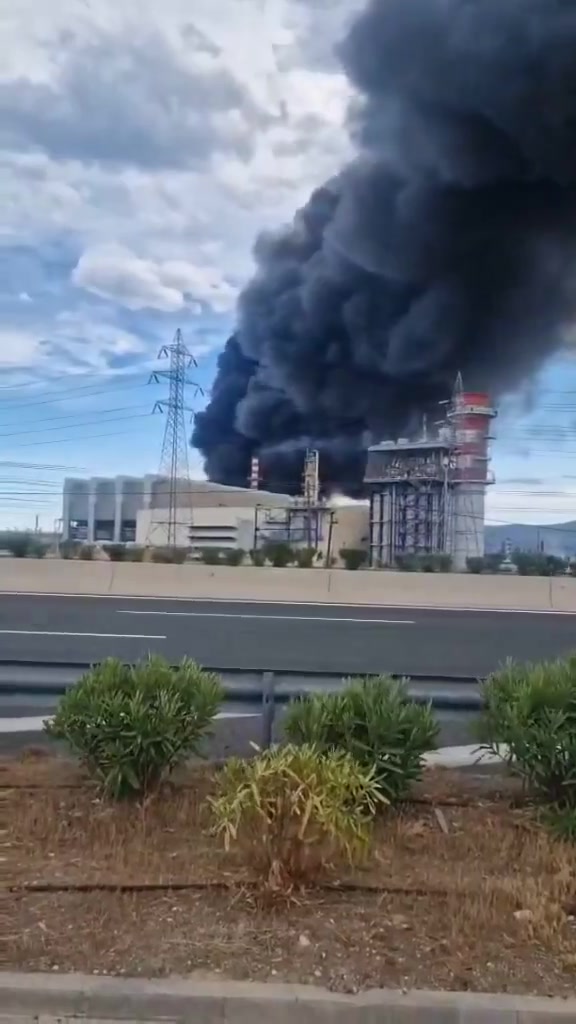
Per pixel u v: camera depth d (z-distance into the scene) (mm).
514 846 4648
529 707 5016
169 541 57406
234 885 4066
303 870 4023
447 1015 3209
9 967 3395
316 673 6094
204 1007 3232
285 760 4082
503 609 20500
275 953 3535
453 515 64875
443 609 20016
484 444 66000
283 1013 3225
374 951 3566
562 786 4922
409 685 6023
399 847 4645
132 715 4980
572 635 15141
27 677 6305
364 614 18109
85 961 3443
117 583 21906
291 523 64188
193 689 5234
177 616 16734
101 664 5496
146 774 5074
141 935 3646
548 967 3486
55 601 19594
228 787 4312
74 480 66375
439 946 3613
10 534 40500
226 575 21734
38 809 4957
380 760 4980
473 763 6320
